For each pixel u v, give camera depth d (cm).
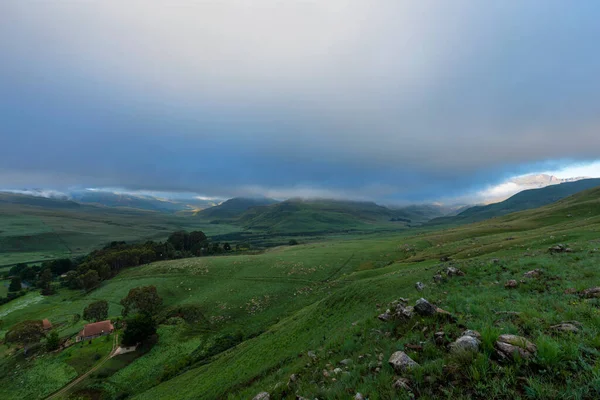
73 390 5116
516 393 662
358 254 12300
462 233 12731
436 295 1972
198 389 3419
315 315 4156
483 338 856
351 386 1023
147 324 6625
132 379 5303
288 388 1509
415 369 870
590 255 2369
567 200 17688
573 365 686
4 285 14550
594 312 1012
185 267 12231
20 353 6831
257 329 6706
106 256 14625
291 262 11600
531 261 2434
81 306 10188
